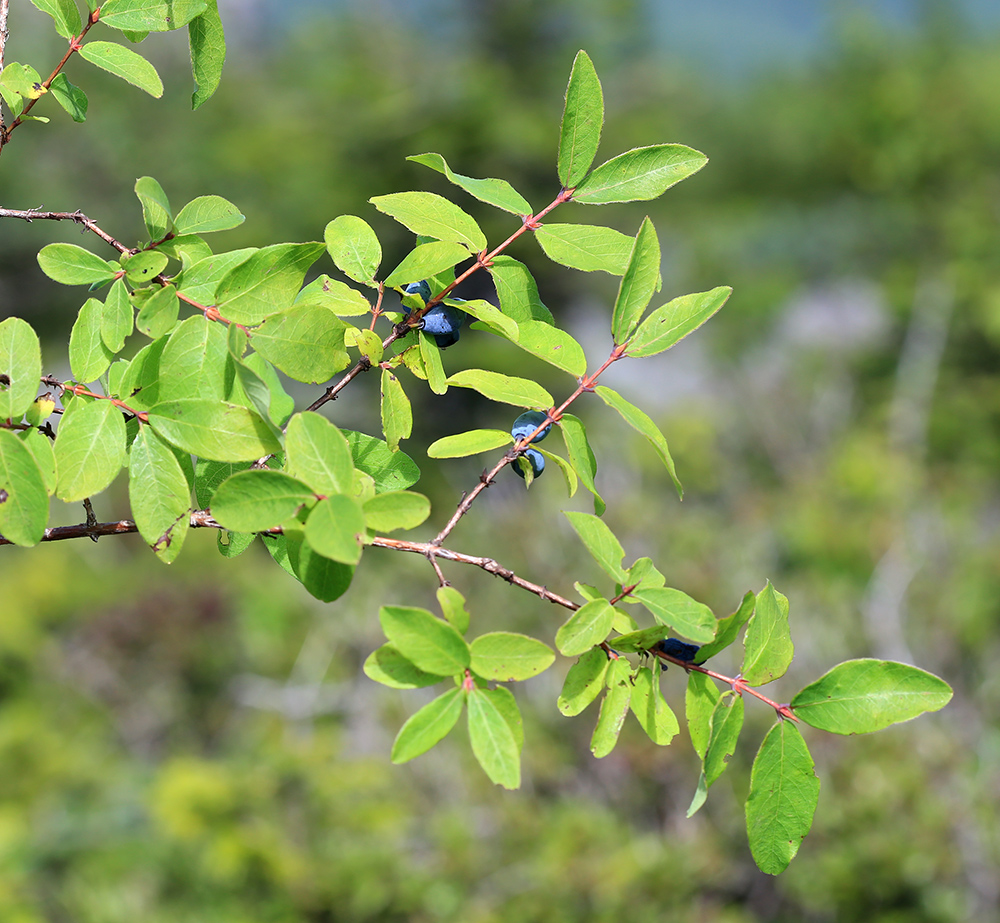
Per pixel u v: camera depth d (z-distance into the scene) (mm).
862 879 4648
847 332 15414
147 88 1432
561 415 1358
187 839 5176
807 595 6250
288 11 18812
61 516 9211
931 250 15711
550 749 5258
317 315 1207
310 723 6312
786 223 18094
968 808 4824
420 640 1120
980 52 16766
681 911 4789
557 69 16422
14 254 14977
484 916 4723
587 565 6379
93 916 4984
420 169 15531
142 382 1179
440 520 11242
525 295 1360
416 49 16750
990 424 12680
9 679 7320
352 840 5039
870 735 5012
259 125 16094
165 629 7258
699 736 1251
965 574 6586
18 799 6270
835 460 9250
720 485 9211
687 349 14500
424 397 12898
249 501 1061
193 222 1273
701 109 18672
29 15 12023
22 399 1118
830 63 18047
